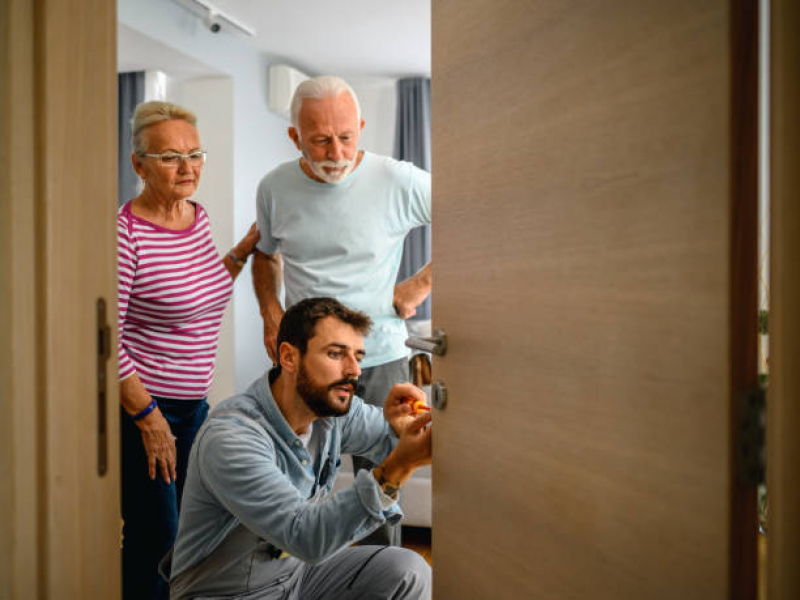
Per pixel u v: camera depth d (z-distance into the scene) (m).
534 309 0.84
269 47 4.14
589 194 0.74
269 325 2.19
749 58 0.57
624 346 0.69
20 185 0.68
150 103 1.84
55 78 0.70
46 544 0.71
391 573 1.39
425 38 4.02
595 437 0.73
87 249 0.75
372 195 1.95
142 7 3.14
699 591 0.60
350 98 1.86
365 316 1.31
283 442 1.29
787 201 0.51
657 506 0.65
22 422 0.69
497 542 0.94
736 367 0.57
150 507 1.78
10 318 0.68
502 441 0.92
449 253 1.08
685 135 0.61
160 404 1.87
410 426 1.19
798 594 0.52
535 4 0.84
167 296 1.82
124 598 1.77
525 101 0.86
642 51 0.66
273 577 1.31
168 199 1.86
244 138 4.04
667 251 0.63
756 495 0.58
